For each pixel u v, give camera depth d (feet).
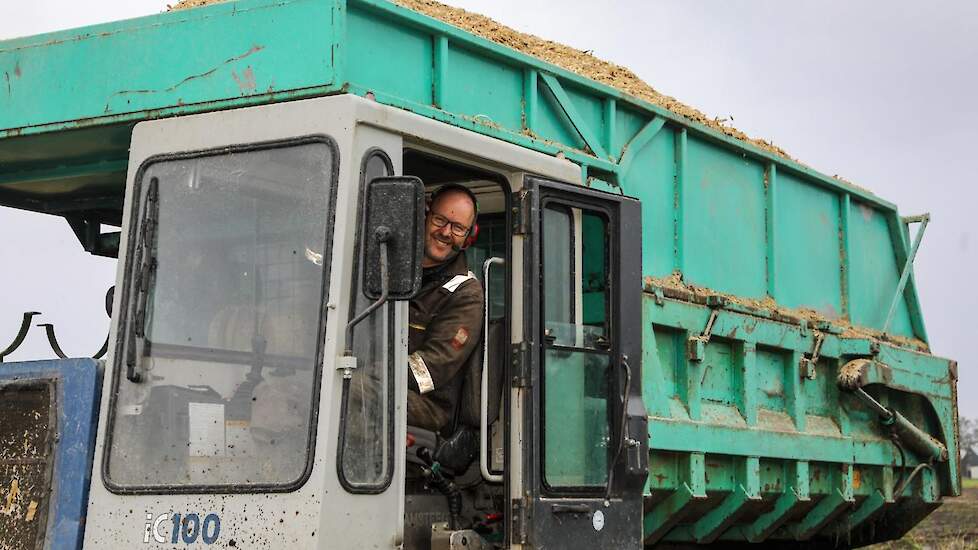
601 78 24.88
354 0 16.69
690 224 24.12
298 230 15.15
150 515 15.07
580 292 18.15
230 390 15.11
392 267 14.37
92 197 20.58
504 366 17.58
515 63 20.02
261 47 16.16
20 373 16.53
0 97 17.80
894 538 29.73
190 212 15.85
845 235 29.37
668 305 22.15
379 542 14.87
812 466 25.63
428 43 18.37
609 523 17.85
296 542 14.23
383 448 15.10
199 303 15.52
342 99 15.21
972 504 54.29
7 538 16.03
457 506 17.65
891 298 31.27
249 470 14.76
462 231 17.70
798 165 27.43
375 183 14.55
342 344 14.70
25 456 16.15
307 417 14.58
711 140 24.88
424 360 17.20
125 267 16.01
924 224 31.73
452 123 18.02
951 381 30.19
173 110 16.52
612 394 18.25
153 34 16.84
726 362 23.85
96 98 17.07
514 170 17.63
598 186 21.26
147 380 15.55
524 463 16.89
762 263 26.32
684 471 22.15
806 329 25.85
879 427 27.66
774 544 28.17
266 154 15.53
